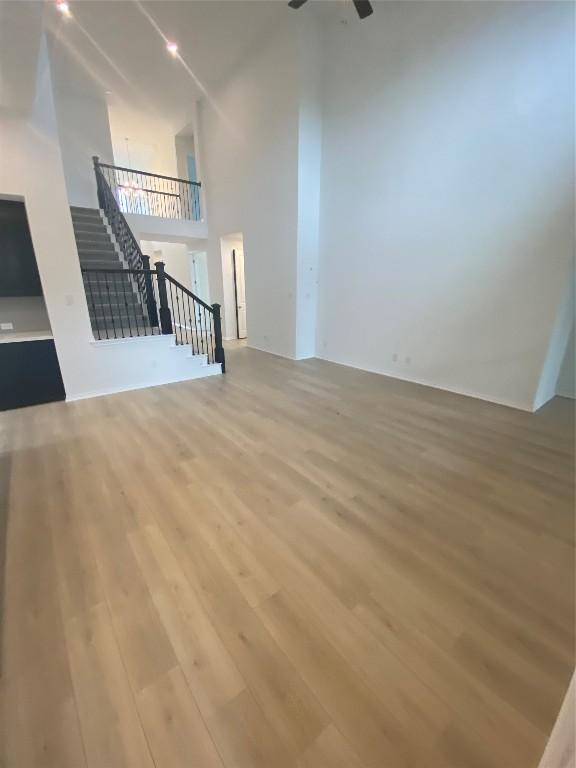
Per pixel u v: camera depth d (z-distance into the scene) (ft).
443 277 14.23
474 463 9.11
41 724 3.81
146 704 3.97
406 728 3.74
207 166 25.26
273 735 3.70
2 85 9.32
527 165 11.18
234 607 5.14
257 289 22.84
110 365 14.60
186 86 22.65
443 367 15.01
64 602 5.20
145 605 5.16
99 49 18.84
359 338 18.57
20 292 14.05
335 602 5.22
